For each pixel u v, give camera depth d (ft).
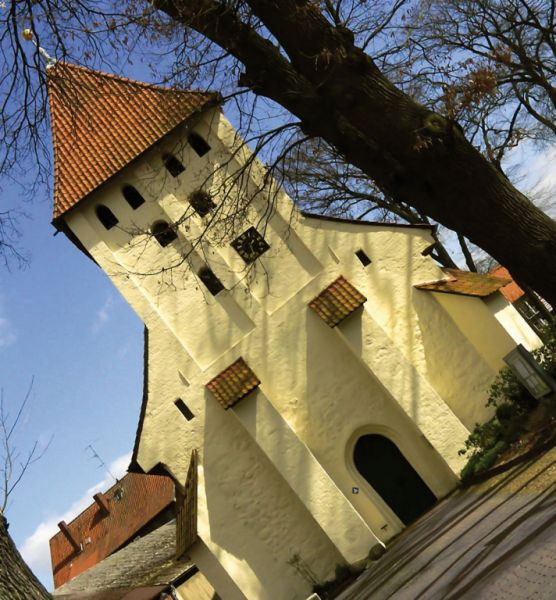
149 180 99.71
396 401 90.94
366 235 97.40
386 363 91.66
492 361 91.91
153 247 99.35
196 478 94.84
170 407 97.14
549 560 33.30
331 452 94.58
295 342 96.27
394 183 46.57
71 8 47.96
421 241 96.84
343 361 95.35
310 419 95.25
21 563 30.07
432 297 94.99
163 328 97.76
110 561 148.66
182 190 99.04
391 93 45.75
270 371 96.22
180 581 116.67
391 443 94.94
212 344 97.30
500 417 82.12
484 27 101.24
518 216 45.37
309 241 97.50
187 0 46.06
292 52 46.44
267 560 93.30
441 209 46.34
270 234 97.96
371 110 45.57
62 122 104.37
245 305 97.25
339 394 95.04
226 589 92.68
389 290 96.27
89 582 134.51
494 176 45.60
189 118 85.20
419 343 94.84
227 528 94.07
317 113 47.11
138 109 101.86
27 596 29.25
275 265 97.50
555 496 45.32
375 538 88.74
